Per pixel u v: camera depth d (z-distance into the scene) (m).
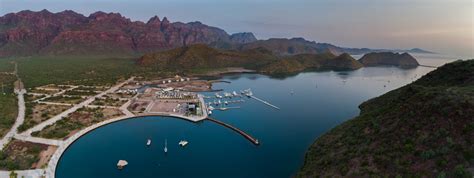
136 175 132.25
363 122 130.62
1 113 191.12
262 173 135.62
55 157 141.38
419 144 90.81
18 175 120.88
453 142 84.38
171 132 187.50
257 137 178.75
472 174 73.50
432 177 78.06
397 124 106.69
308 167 114.94
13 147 145.25
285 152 157.50
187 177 131.50
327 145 128.88
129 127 194.38
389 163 89.12
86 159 145.50
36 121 187.38
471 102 94.19
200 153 156.62
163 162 145.62
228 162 146.50
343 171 95.75
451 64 168.75
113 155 151.38
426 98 110.88
